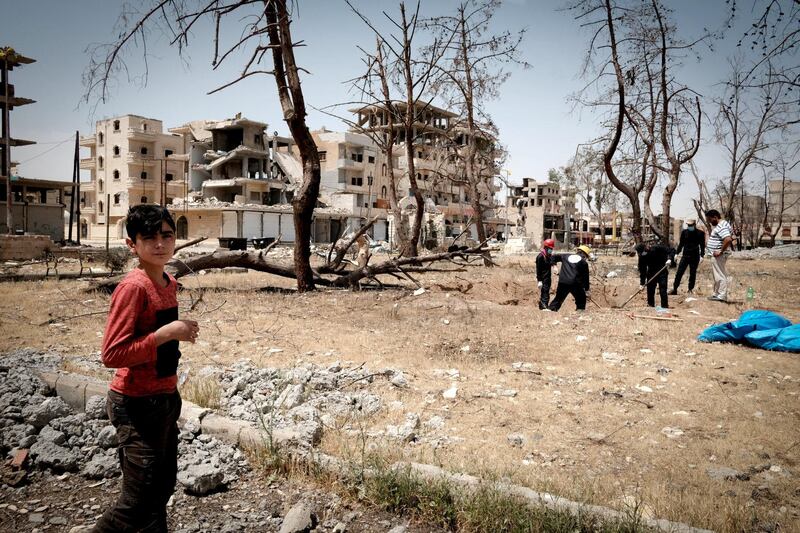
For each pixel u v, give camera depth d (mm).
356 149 64250
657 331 8461
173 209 53281
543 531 2771
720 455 3975
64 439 3854
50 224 49188
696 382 5836
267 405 4648
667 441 4234
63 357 6496
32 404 4305
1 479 3436
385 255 33406
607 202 39094
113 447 3803
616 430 4461
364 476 3350
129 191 62375
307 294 12789
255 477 3529
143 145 63156
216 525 2955
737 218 49938
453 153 27672
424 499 3076
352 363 6559
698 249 13055
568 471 3672
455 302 11570
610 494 3266
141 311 2105
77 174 41031
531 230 67125
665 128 19516
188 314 9930
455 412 4895
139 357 2016
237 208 49844
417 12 17938
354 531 2916
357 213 59125
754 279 16656
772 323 7652
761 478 3604
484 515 2893
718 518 2971
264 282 16297
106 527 2174
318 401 4992
